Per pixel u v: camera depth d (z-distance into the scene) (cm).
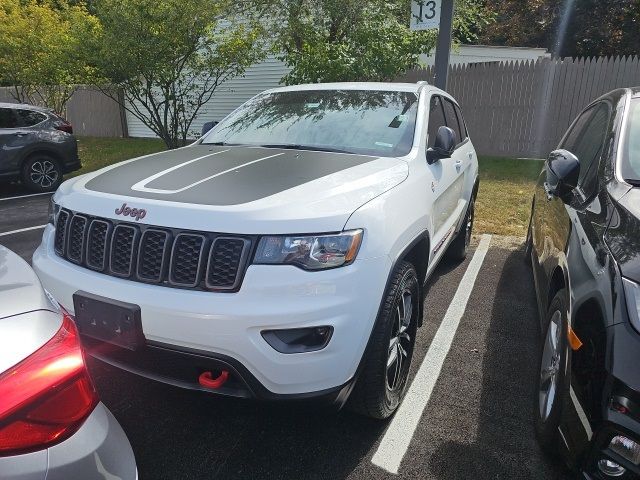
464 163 471
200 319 215
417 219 285
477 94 1232
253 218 221
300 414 283
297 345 218
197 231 225
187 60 1141
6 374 132
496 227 695
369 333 235
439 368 338
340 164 298
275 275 216
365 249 230
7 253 191
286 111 401
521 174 1007
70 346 151
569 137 431
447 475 241
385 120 367
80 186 281
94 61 1095
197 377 234
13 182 968
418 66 1160
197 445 257
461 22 1114
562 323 243
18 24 1434
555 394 235
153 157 334
